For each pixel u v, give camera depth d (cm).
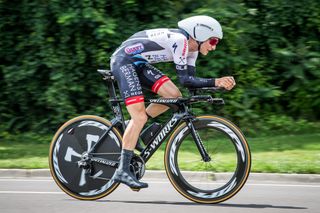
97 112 2572
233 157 1341
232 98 2575
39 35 2514
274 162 1830
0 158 2025
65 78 2520
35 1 2528
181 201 1373
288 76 2656
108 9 2566
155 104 1333
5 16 2608
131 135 1291
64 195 1448
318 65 2658
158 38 1293
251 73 2619
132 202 1359
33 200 1386
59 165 1374
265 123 2600
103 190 1359
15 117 2627
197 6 2617
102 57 2505
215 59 2525
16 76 2553
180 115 1323
